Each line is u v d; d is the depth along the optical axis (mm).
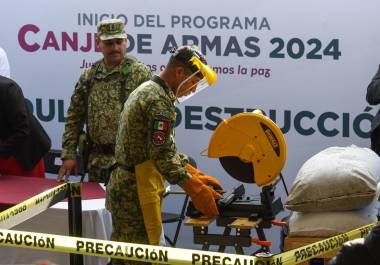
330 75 9133
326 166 6145
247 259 4707
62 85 9898
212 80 6262
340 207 6055
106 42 8031
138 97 6355
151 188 6469
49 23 9812
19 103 8148
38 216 7238
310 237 6035
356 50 9031
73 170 8320
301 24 9125
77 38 9766
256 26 9234
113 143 8070
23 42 9914
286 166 9375
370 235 4363
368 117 9117
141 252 5105
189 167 6586
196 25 9391
